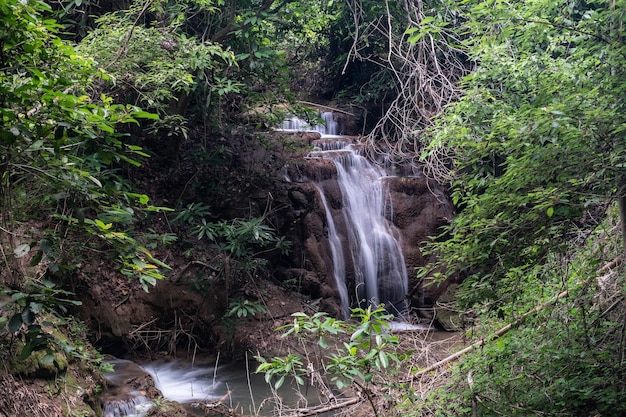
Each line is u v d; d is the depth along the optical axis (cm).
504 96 566
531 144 372
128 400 602
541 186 395
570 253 594
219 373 770
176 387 719
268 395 685
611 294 521
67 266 329
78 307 736
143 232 853
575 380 457
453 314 969
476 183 477
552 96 416
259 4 945
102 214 331
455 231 489
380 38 1212
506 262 439
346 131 1338
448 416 488
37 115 294
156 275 342
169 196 948
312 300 981
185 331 834
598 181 372
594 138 351
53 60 316
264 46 930
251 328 860
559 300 561
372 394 457
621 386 433
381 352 354
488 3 426
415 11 925
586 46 406
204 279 856
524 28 432
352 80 1457
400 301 977
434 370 572
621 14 362
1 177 305
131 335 782
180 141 965
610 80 366
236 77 942
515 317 582
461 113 590
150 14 919
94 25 905
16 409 449
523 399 469
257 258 934
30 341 302
